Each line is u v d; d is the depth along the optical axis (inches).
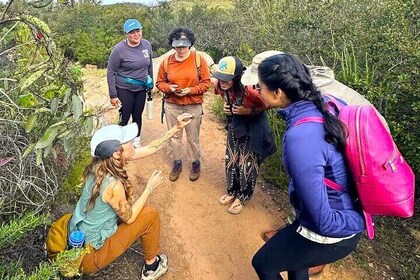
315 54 182.5
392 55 146.9
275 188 157.2
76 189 120.4
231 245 128.5
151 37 396.5
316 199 70.7
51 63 99.2
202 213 141.5
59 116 99.8
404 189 70.9
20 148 98.6
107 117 206.7
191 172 159.2
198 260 122.4
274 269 90.0
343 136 70.3
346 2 197.6
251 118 122.8
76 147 123.0
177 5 563.2
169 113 148.4
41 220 84.0
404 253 127.6
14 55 113.8
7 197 92.5
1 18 92.4
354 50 167.9
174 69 140.9
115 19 417.1
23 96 93.2
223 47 335.3
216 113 223.5
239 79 115.0
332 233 75.6
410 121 136.1
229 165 135.7
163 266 115.2
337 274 118.6
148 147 119.1
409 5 159.0
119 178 95.0
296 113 73.8
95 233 97.5
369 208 74.6
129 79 160.6
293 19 215.0
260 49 243.8
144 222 103.6
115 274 114.3
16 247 93.4
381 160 69.6
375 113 72.2
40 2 98.3
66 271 90.6
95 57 354.0
